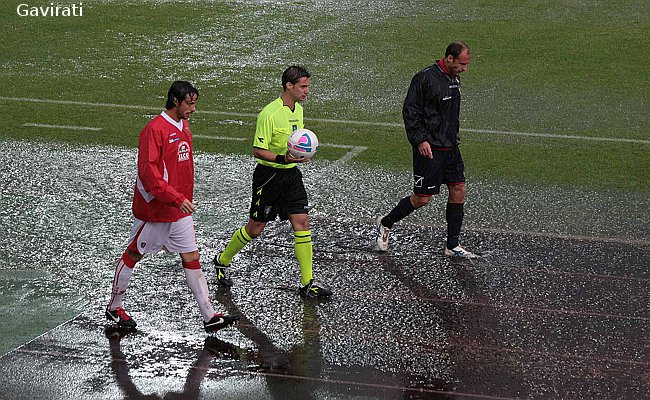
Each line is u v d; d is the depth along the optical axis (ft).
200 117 186.09
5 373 87.40
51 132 177.17
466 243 123.13
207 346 93.35
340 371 88.28
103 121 184.85
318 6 272.51
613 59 226.38
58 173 152.66
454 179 116.06
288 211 104.99
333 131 178.29
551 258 117.70
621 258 117.70
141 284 108.37
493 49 234.38
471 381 86.33
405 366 89.30
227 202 138.92
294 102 104.68
